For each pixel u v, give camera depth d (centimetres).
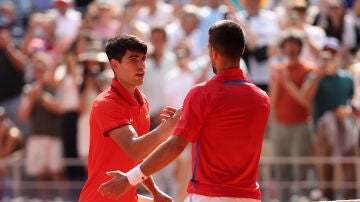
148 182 1958
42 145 3803
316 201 3164
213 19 3916
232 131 1617
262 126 1655
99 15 4116
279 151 3569
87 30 4016
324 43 3781
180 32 3947
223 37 1644
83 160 3709
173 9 4191
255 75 3759
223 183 1620
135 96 1895
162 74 3691
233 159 1625
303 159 3419
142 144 1734
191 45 3812
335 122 3500
